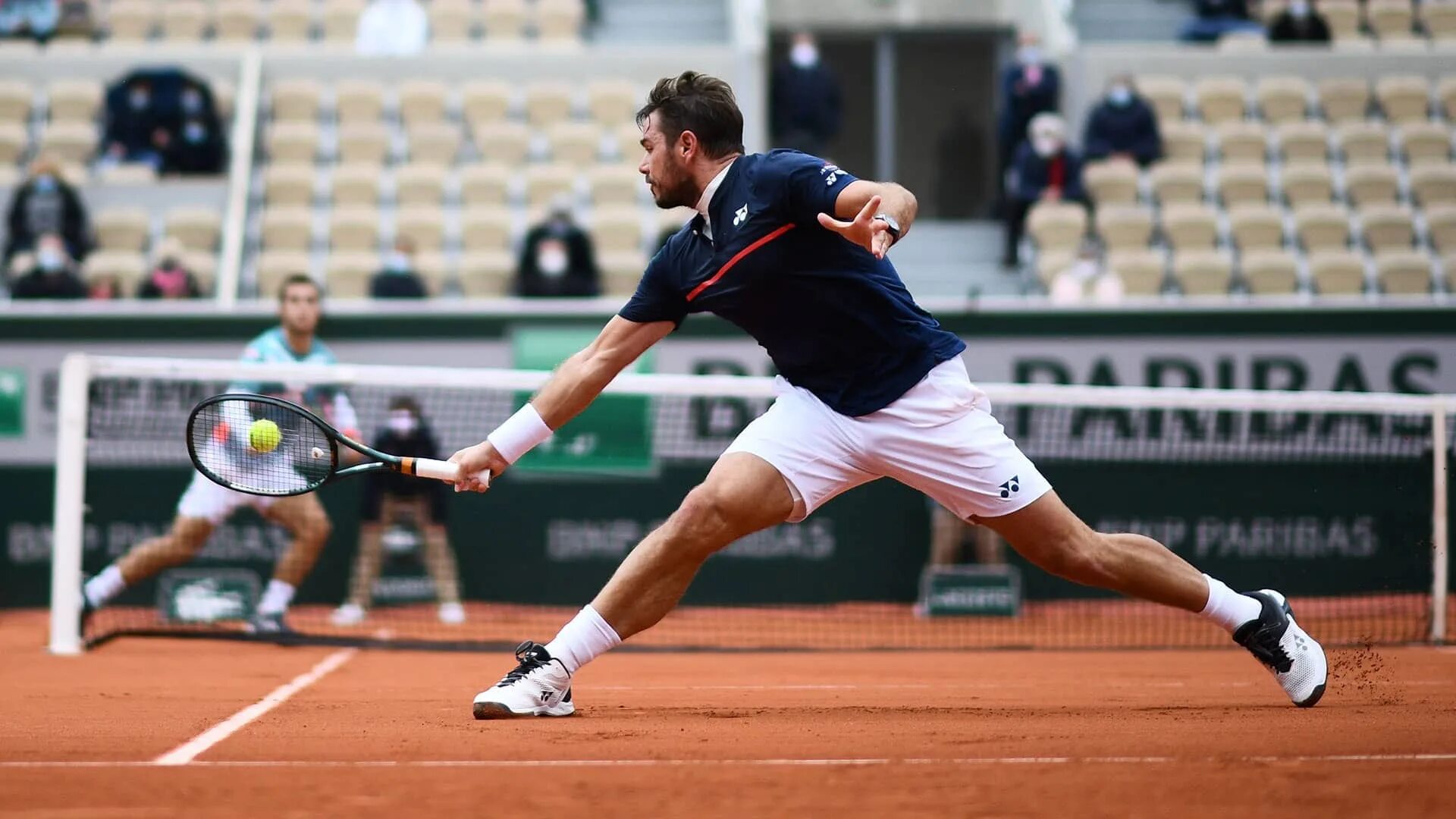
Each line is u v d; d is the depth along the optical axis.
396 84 42.19
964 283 37.81
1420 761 8.83
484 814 7.43
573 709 11.87
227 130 40.34
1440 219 37.41
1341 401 22.27
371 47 43.50
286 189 37.88
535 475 27.28
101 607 21.73
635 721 11.36
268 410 11.84
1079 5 49.66
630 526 27.34
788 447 11.25
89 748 9.92
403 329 27.30
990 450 11.25
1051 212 36.94
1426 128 40.84
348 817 7.36
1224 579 27.30
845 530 27.70
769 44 50.97
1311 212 37.31
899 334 11.09
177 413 27.25
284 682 16.00
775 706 12.77
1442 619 22.02
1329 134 41.38
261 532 26.80
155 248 36.03
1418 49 44.03
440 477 11.77
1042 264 35.44
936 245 41.06
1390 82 42.44
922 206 51.75
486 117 41.16
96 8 46.03
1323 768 8.50
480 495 27.23
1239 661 18.88
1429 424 26.80
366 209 37.81
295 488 11.88
